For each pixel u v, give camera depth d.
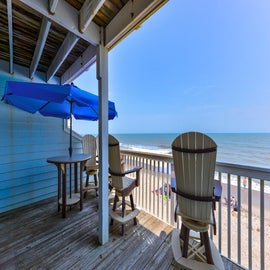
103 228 1.92
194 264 1.49
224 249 2.04
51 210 2.76
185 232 1.56
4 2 1.67
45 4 1.45
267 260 1.89
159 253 1.79
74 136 3.81
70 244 1.91
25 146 3.04
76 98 2.09
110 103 2.71
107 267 1.60
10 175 2.85
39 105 2.80
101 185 1.93
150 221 2.42
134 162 2.97
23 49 2.56
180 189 1.51
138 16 1.45
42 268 1.58
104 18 1.76
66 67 3.22
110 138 2.14
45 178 3.29
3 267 1.58
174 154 1.50
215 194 1.40
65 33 2.18
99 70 1.87
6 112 2.83
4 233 2.11
